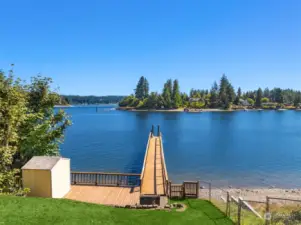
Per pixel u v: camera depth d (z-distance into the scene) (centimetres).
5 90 1071
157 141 2761
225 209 941
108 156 2919
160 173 1479
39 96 1384
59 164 1073
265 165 2478
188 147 3425
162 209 920
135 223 770
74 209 799
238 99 12725
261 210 1003
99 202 1032
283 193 1694
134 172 2248
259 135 4606
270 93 15625
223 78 12300
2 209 725
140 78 13462
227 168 2369
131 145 3631
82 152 3142
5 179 991
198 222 812
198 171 2273
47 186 1008
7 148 973
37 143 1270
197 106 12181
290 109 13375
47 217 714
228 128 5722
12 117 998
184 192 1100
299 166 2438
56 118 1407
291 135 4628
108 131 5256
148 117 8800
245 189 1786
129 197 1093
